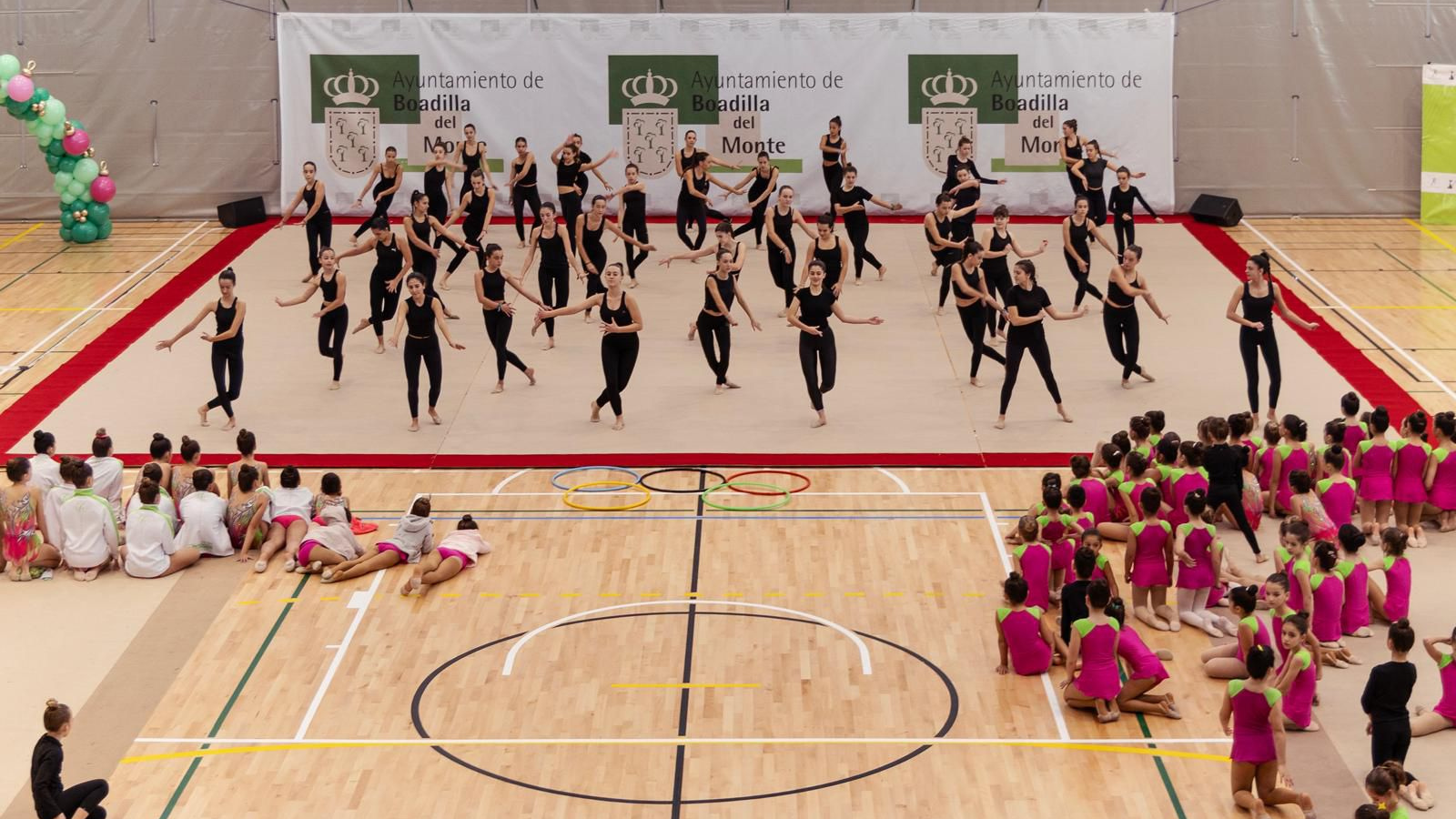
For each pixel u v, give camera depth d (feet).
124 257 79.30
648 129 85.71
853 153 86.07
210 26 85.92
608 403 58.54
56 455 48.06
